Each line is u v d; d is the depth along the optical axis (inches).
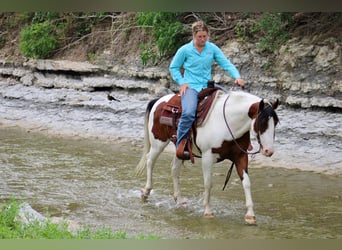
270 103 275.7
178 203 329.1
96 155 470.9
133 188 370.3
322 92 481.1
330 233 278.1
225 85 544.4
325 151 427.8
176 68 306.8
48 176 399.9
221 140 291.1
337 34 502.6
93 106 593.0
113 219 303.1
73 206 327.3
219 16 609.0
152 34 635.5
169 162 446.9
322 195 349.1
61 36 733.9
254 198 345.1
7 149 493.4
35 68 709.3
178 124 311.6
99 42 700.0
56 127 575.2
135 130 533.0
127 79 621.0
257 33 560.1
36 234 238.8
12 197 315.3
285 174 399.5
